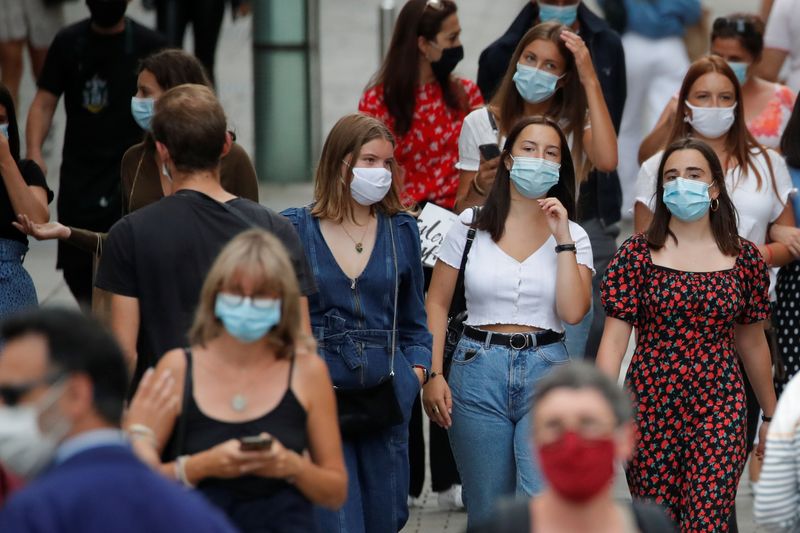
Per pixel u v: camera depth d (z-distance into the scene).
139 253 13.23
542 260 16.39
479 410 16.22
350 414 15.59
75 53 21.25
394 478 16.05
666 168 16.00
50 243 30.44
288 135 33.84
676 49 28.30
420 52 19.92
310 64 33.84
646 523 9.88
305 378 11.81
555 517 9.68
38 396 9.34
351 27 47.88
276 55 33.62
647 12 28.06
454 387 16.44
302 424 11.76
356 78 41.97
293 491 11.69
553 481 9.50
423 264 18.92
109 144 21.31
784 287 18.81
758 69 24.89
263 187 33.75
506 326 16.34
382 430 15.91
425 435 22.70
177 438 11.71
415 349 16.08
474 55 42.97
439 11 19.72
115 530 8.88
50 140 34.19
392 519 16.05
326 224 15.95
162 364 11.81
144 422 11.63
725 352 15.95
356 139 15.70
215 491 11.53
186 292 13.23
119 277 13.31
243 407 11.66
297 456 11.51
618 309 16.02
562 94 19.47
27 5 31.11
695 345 15.84
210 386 11.71
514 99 19.33
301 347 11.90
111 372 9.52
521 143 16.33
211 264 13.23
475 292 16.42
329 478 11.77
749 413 19.53
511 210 16.55
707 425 15.76
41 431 9.34
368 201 15.79
